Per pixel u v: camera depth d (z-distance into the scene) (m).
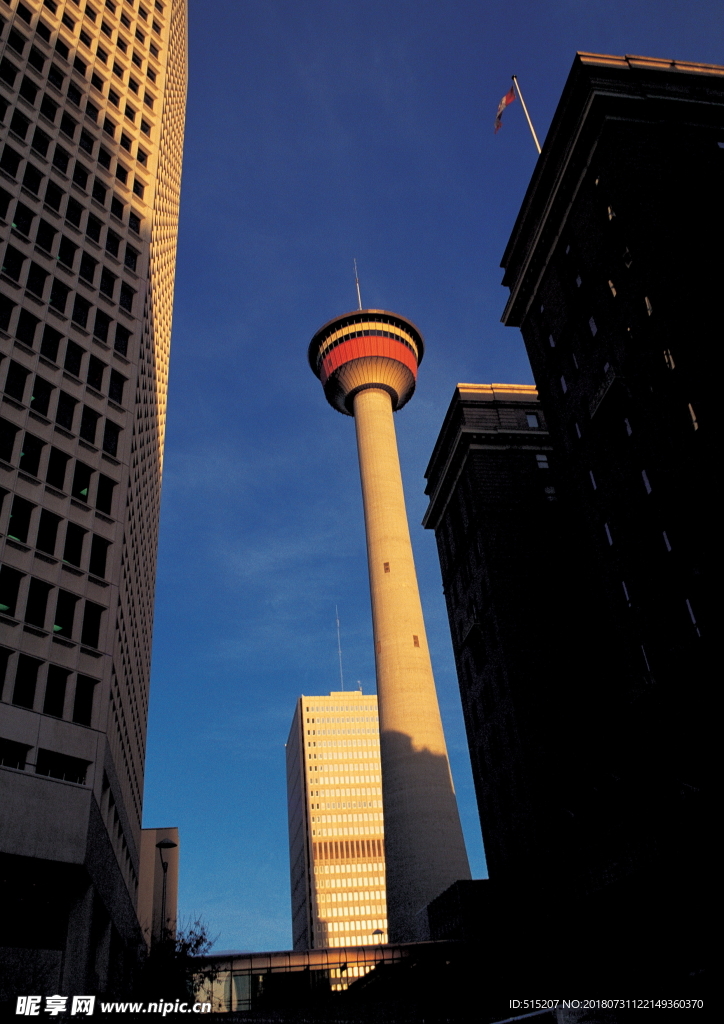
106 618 46.44
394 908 91.00
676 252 47.72
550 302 62.31
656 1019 26.28
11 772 37.56
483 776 73.56
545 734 64.50
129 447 53.16
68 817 39.19
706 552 42.94
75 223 56.28
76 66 62.53
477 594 76.94
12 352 46.56
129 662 57.75
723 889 37.50
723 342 43.75
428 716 100.62
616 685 60.41
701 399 43.97
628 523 50.97
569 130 56.50
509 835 66.69
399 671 103.00
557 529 75.56
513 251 66.06
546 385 62.97
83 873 39.94
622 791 51.66
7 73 54.97
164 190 77.00
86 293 54.38
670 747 44.75
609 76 54.75
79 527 46.91
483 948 65.00
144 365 64.38
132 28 72.06
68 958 38.88
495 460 79.06
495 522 75.31
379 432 124.50
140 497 64.38
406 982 67.38
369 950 70.31
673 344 46.41
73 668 43.09
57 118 57.72
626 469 51.53
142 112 68.69
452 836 93.44
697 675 43.31
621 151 52.09
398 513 116.50
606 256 53.53
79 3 65.62
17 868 37.75
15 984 36.00
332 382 132.50
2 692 39.09
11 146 52.34
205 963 67.56
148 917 102.81
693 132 53.38
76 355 51.72
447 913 72.88
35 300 49.59
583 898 50.97
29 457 45.59
